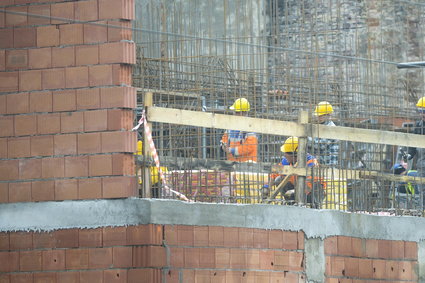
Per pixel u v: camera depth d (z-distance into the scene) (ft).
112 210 141.69
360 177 166.09
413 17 279.90
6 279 145.79
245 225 148.87
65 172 144.15
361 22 278.26
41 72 146.10
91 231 142.51
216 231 145.89
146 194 143.95
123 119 142.72
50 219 144.46
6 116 147.13
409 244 170.91
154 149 144.66
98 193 142.51
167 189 147.74
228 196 149.48
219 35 247.09
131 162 142.72
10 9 147.84
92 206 142.61
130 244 140.46
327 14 271.49
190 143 171.83
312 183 157.38
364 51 274.16
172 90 163.84
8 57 147.43
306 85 176.55
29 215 145.38
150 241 139.64
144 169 144.25
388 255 167.84
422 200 175.32
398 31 278.87
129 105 142.92
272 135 171.22
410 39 278.87
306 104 175.22
